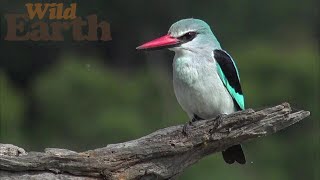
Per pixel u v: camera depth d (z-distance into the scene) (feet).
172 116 60.13
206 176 49.32
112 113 59.82
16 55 71.82
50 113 62.03
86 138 60.08
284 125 25.18
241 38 73.51
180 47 27.27
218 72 26.96
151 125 60.23
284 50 65.46
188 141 25.12
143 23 76.84
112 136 58.54
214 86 26.94
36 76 70.74
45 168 24.68
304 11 72.33
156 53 71.56
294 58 60.08
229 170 50.34
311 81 58.85
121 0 77.20
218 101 27.04
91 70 64.18
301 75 59.36
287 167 57.57
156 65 71.31
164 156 25.17
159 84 64.44
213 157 49.93
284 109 24.76
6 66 71.82
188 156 25.54
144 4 77.97
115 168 24.93
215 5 75.25
